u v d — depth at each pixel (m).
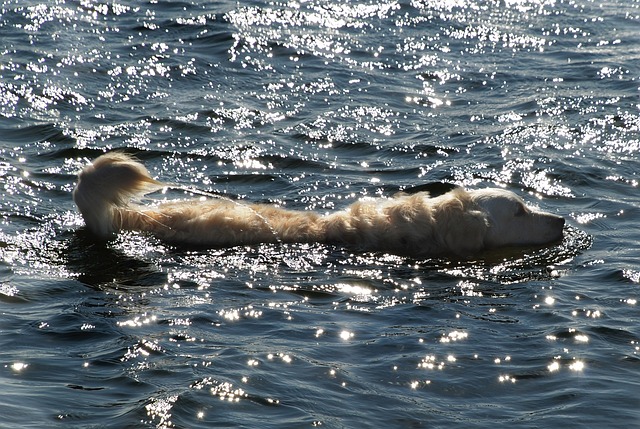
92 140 14.60
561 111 16.92
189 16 21.77
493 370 8.33
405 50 20.39
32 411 7.20
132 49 19.33
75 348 8.39
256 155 14.40
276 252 11.12
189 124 15.56
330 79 18.34
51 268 10.30
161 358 8.23
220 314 9.30
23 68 17.59
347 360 8.40
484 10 23.72
